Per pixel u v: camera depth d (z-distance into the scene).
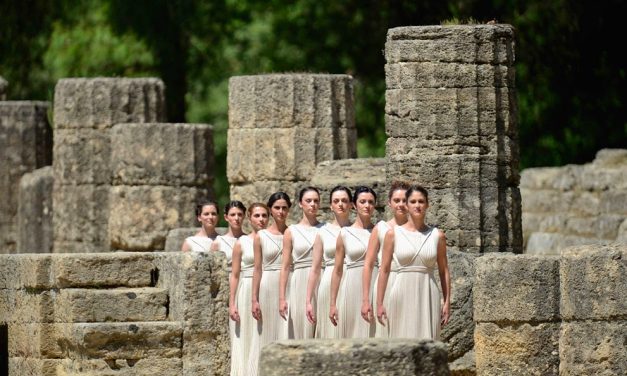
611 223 69.81
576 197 72.38
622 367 39.34
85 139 71.62
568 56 87.62
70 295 44.06
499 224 50.94
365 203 41.09
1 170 80.75
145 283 45.00
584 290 39.72
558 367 40.44
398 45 51.03
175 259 44.09
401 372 32.84
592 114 87.75
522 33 87.06
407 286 39.59
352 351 32.84
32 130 80.94
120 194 67.88
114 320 44.12
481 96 50.88
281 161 60.47
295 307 42.53
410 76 50.88
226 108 88.50
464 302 45.72
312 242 42.47
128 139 67.75
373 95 88.19
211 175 68.44
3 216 80.75
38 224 76.69
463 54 50.75
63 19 92.25
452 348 45.69
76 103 71.69
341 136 60.78
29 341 46.00
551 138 87.44
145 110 71.75
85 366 43.50
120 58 90.38
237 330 43.66
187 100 89.62
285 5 89.06
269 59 88.25
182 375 43.75
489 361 40.81
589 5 87.19
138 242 67.50
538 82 87.44
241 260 43.97
